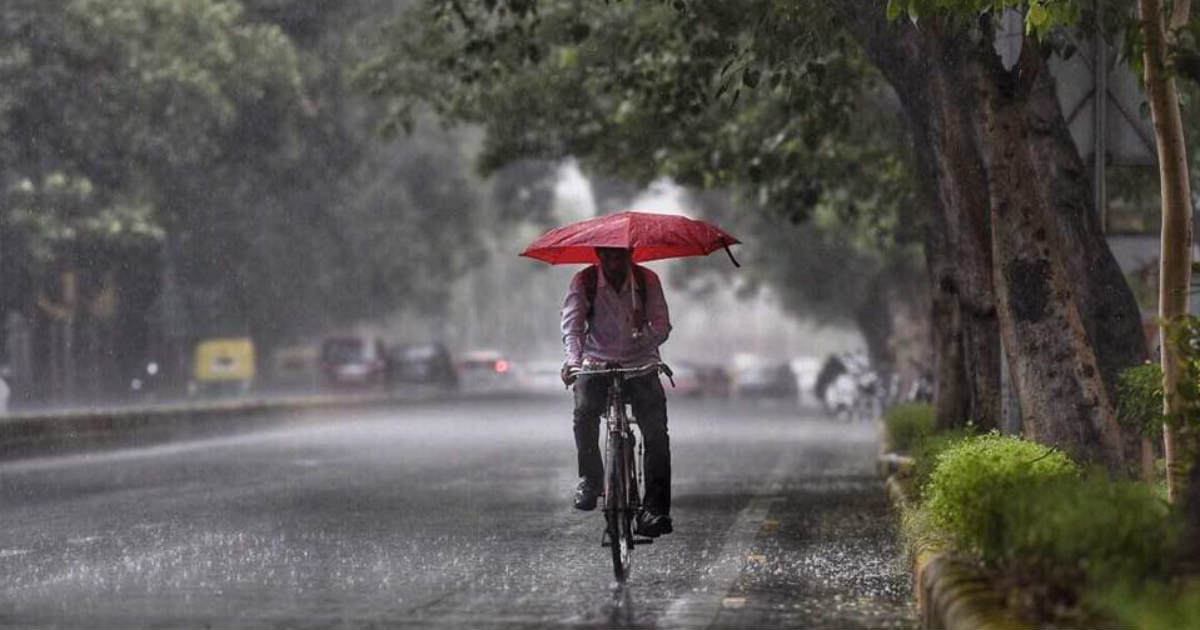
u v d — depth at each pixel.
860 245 115.19
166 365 168.12
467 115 75.62
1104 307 37.50
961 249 37.34
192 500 46.59
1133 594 17.77
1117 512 18.75
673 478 58.50
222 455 71.00
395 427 104.00
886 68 37.69
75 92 111.25
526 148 76.81
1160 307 28.59
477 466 62.97
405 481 54.59
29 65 109.56
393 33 77.31
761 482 56.25
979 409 44.62
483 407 149.75
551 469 61.09
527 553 33.62
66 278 136.88
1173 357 27.36
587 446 29.81
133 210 118.50
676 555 33.50
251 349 168.38
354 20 133.00
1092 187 40.19
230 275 157.25
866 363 137.12
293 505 44.97
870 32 37.44
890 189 71.75
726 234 30.45
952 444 36.06
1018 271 34.19
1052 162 37.81
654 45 58.06
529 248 30.09
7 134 111.50
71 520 40.50
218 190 137.62
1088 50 40.25
